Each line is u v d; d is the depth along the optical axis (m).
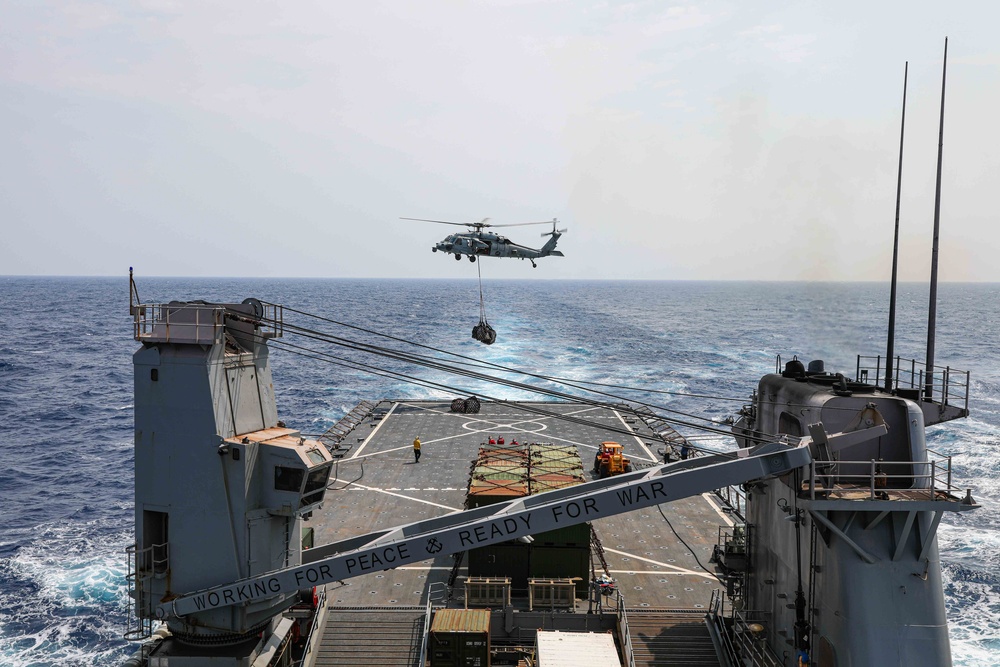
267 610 26.55
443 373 138.00
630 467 50.56
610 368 142.25
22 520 59.25
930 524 22.94
